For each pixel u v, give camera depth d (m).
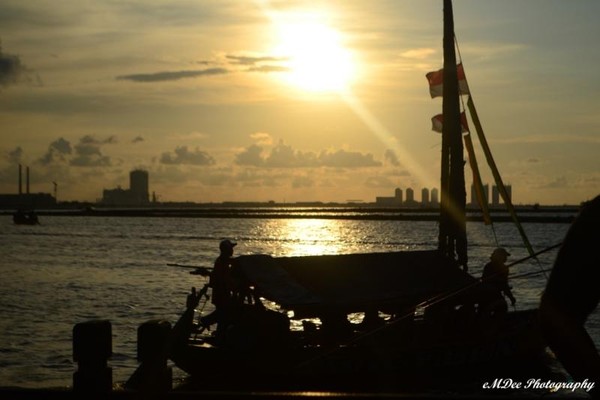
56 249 101.31
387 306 22.94
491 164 32.28
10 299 46.00
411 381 23.06
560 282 3.32
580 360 3.19
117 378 23.66
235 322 22.67
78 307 42.22
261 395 5.02
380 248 111.25
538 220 194.25
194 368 22.48
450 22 30.94
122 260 81.19
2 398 6.13
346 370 22.33
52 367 25.52
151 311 40.56
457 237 29.98
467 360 24.00
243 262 23.08
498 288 24.09
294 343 22.50
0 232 152.12
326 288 22.86
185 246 108.56
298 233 160.75
